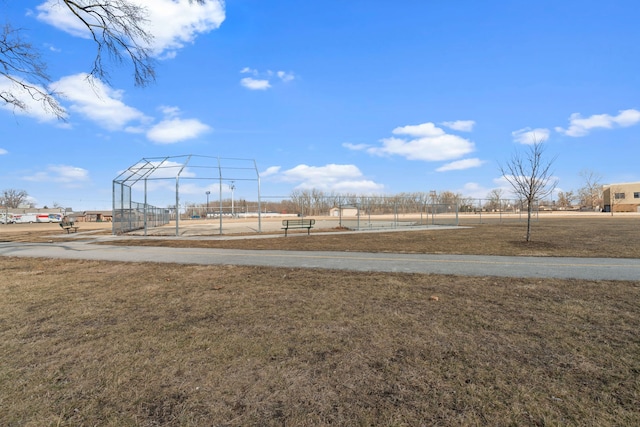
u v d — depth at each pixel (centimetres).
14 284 730
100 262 1034
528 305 550
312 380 314
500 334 423
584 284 701
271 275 813
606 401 275
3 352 379
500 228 2603
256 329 446
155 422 255
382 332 432
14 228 3906
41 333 438
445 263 983
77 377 323
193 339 413
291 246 1446
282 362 350
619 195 8175
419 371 329
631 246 1338
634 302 565
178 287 695
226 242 1647
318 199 3934
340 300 586
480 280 746
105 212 10500
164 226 3569
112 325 466
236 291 657
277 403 278
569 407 267
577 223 3269
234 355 368
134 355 369
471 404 273
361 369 334
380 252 1233
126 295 631
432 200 3953
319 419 257
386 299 591
